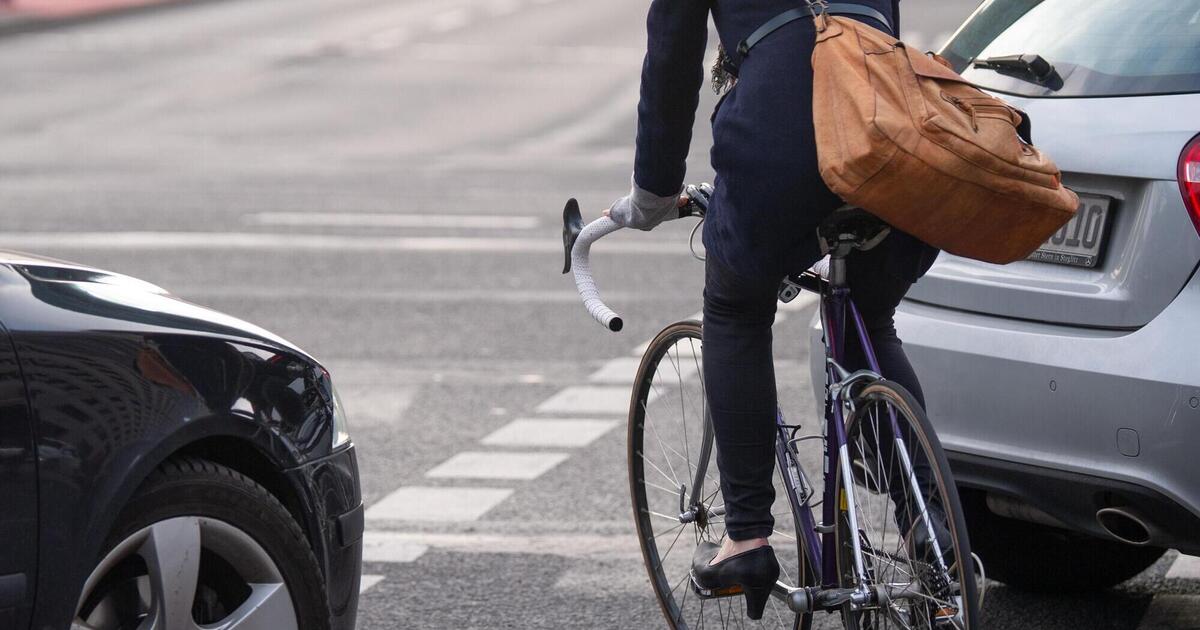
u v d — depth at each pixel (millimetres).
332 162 67562
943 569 11688
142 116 86250
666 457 15672
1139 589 17875
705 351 12953
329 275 40469
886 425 12320
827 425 12891
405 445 25156
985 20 16766
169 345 12344
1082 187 14500
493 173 63250
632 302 36812
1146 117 14219
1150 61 14586
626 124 81875
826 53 11242
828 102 11102
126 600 12312
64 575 11422
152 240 45938
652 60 12258
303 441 13180
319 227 48406
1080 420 14102
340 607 13555
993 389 14719
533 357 31484
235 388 12680
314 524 13227
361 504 13961
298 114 86750
